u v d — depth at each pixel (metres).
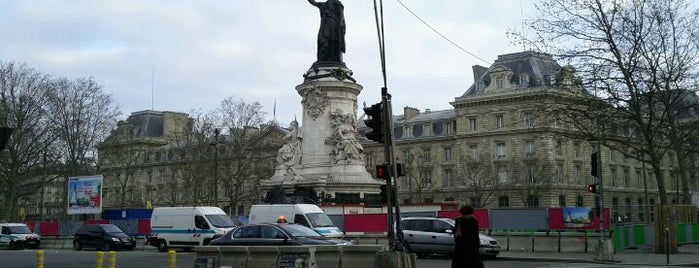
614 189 115.75
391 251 21.11
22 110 84.06
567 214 39.81
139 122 145.50
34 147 86.06
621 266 29.17
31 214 139.25
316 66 55.81
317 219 39.56
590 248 38.59
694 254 37.28
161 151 135.38
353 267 21.31
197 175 97.62
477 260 16.59
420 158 122.88
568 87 44.09
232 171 99.50
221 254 23.53
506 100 110.50
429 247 34.94
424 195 119.75
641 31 40.97
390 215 23.83
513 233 41.38
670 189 118.25
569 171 109.62
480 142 113.75
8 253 46.75
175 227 46.22
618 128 47.12
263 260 22.39
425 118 128.00
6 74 84.19
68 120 91.38
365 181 52.69
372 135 24.55
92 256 40.78
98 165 96.31
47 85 88.50
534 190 105.69
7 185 88.94
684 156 47.44
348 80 54.78
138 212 81.69
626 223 43.16
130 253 44.31
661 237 38.09
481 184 109.19
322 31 56.41
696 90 42.12
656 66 41.28
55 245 62.09
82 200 65.12
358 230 46.34
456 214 45.00
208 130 99.75
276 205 40.62
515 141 109.44
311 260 21.48
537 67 109.81
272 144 100.38
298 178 53.47
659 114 50.69
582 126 42.31
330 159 53.50
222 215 46.53
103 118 95.62
